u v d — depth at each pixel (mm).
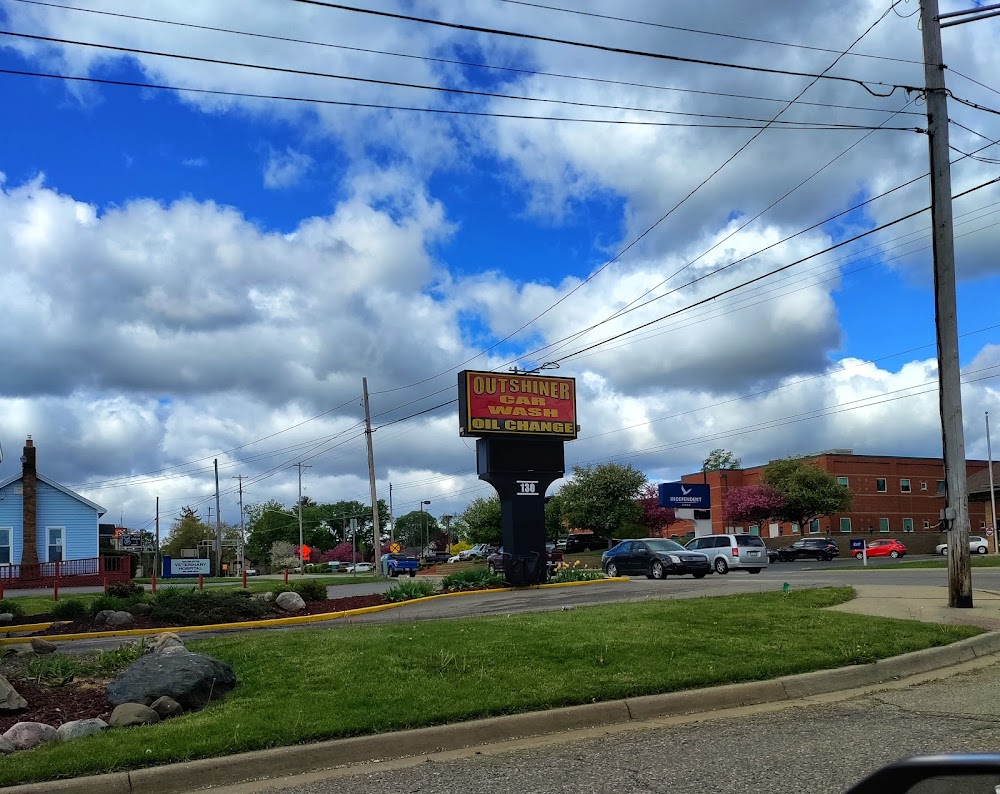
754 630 11961
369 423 48531
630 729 8109
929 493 77812
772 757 6812
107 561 37656
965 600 14742
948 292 15367
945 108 15594
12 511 39812
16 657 11984
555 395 27891
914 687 9625
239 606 20406
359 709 8172
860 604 15273
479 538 88312
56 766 6680
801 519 67875
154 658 9344
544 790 6215
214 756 7086
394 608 22672
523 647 10711
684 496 55750
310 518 134625
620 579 28219
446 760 7258
